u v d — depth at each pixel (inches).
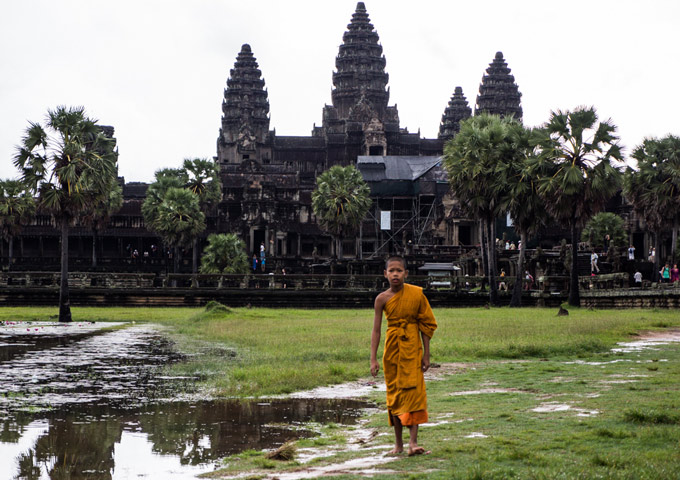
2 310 2113.7
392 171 4662.9
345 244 4682.6
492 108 6796.3
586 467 323.6
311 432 473.4
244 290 2374.5
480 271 3221.0
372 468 351.3
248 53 7367.1
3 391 649.6
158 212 3654.0
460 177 2242.9
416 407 374.9
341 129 7278.5
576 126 1971.0
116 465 392.5
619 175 1968.5
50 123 1668.3
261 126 7278.5
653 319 1386.6
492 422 451.5
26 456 414.0
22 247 4618.6
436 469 340.5
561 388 590.9
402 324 378.6
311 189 4869.6
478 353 874.8
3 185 3629.4
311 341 1069.1
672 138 2490.2
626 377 643.5
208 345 1093.1
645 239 3848.4
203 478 362.6
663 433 386.9
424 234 4466.0
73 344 1114.1
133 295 2361.0
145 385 686.5
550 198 2004.2
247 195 4616.1
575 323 1326.3
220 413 544.4
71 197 1660.9
